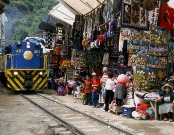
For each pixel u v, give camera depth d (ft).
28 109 44.29
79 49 59.06
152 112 36.29
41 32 117.91
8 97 59.72
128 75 42.04
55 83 75.41
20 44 67.97
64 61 69.05
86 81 49.08
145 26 38.75
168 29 38.91
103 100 45.34
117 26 40.83
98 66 56.08
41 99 56.29
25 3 218.59
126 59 41.50
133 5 37.99
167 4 37.99
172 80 38.27
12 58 67.21
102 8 46.29
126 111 37.73
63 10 69.67
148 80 39.29
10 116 38.32
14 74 66.23
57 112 41.65
